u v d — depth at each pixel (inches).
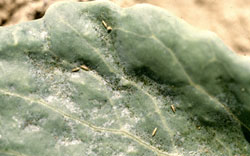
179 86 10.5
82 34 10.5
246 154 10.6
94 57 10.5
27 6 11.8
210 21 11.6
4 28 10.5
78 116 10.6
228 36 11.6
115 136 10.7
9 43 10.5
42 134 10.6
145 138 10.7
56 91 10.6
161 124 10.7
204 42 10.3
